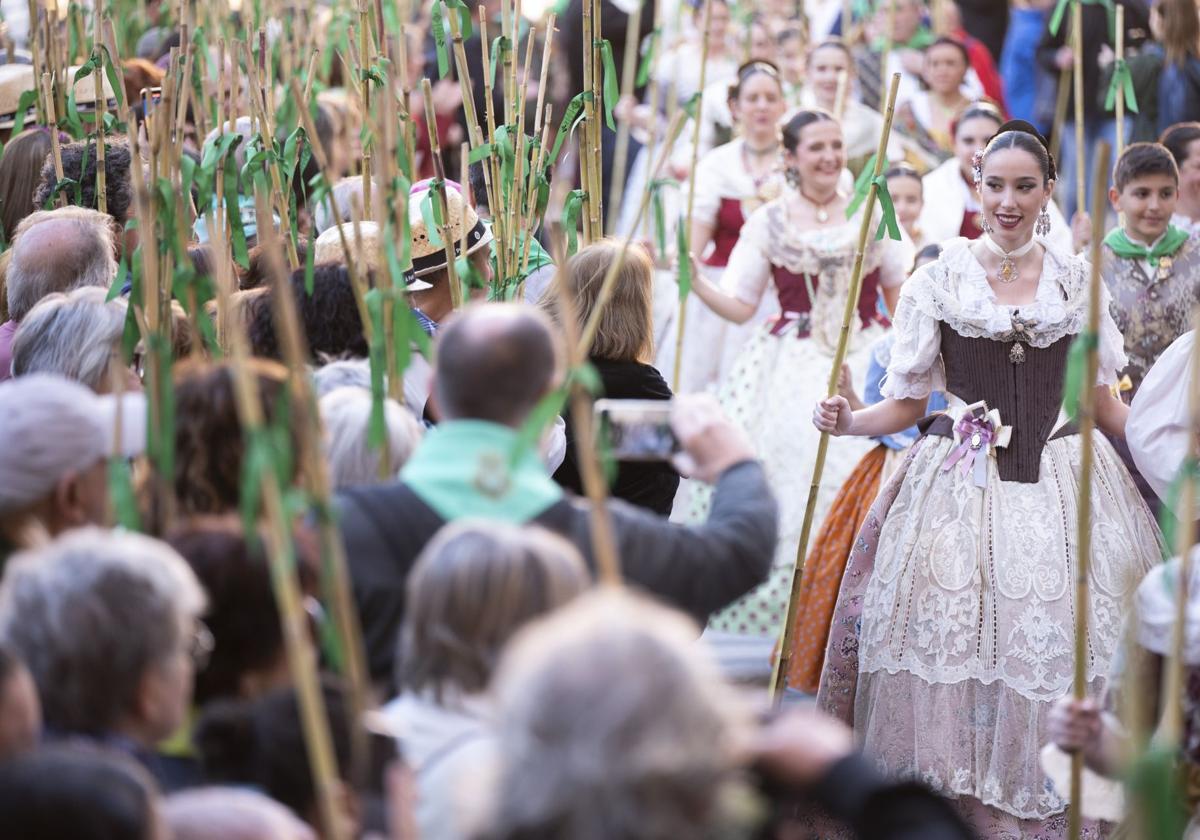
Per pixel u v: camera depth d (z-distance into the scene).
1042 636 5.65
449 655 2.96
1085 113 11.16
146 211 4.09
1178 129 7.25
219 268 4.84
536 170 5.55
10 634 2.90
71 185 6.12
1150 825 2.61
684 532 3.63
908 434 6.73
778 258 8.18
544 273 6.51
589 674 2.21
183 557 3.27
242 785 3.03
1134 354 6.82
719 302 8.19
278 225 6.08
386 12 5.29
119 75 5.83
